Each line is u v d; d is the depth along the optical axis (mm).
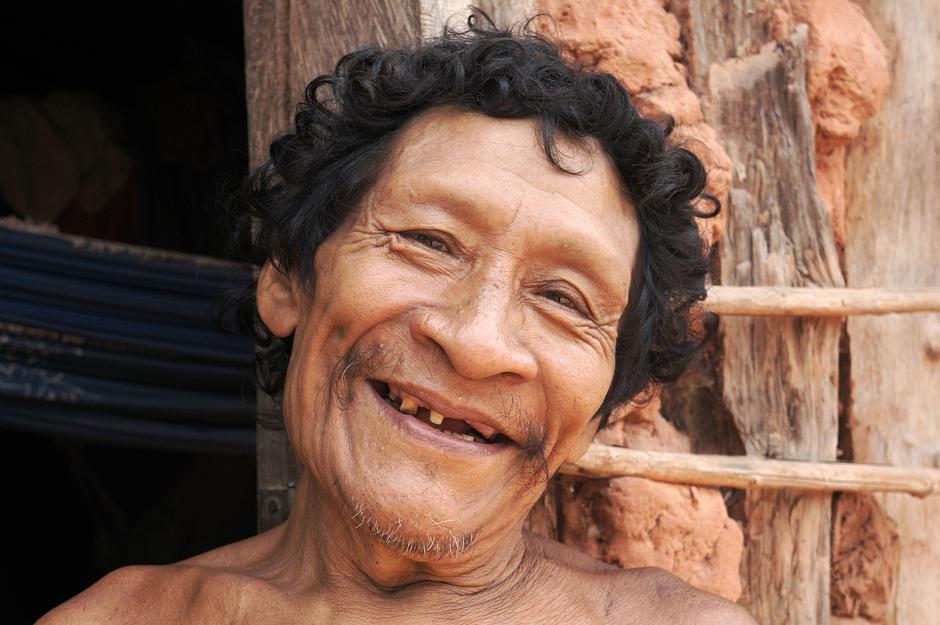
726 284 1676
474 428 1196
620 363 1298
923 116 1844
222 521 3658
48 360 2062
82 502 4133
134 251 2049
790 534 1688
